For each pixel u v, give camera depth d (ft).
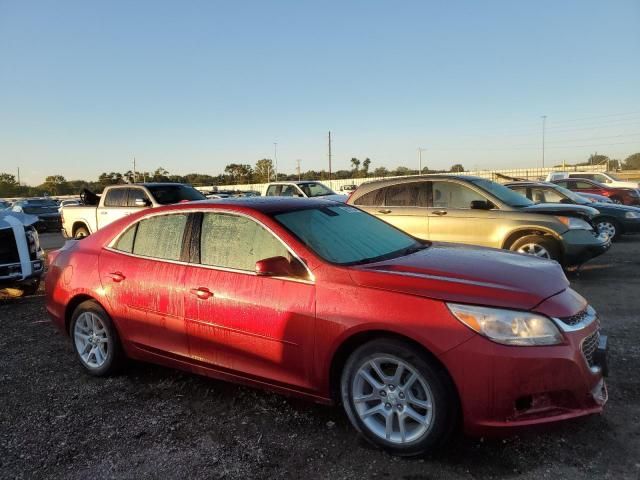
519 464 9.88
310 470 10.07
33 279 26.17
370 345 10.39
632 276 27.22
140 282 13.99
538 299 9.89
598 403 10.06
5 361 17.07
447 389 9.77
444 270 11.05
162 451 10.99
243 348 12.14
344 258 11.93
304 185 63.62
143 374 15.46
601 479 9.30
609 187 64.08
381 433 10.52
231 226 13.01
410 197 29.40
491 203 27.14
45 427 12.29
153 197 43.09
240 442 11.25
